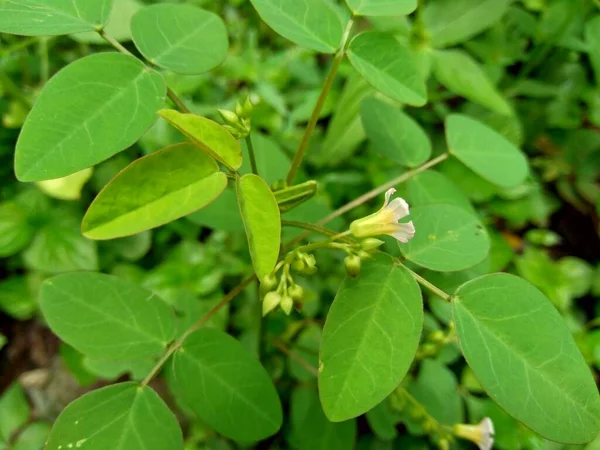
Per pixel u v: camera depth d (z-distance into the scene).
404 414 0.14
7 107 0.19
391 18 0.19
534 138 0.22
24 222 0.17
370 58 0.11
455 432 0.13
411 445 0.15
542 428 0.08
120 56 0.10
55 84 0.09
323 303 0.17
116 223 0.08
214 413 0.11
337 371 0.09
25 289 0.17
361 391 0.08
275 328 0.17
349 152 0.19
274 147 0.15
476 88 0.18
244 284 0.11
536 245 0.21
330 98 0.21
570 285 0.19
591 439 0.08
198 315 0.16
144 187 0.08
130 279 0.18
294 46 0.22
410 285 0.09
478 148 0.14
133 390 0.10
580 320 0.19
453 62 0.19
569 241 0.21
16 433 0.17
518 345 0.09
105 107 0.09
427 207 0.11
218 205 0.14
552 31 0.21
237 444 0.16
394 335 0.09
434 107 0.21
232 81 0.21
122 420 0.09
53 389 0.18
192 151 0.08
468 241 0.10
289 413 0.16
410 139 0.14
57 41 0.20
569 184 0.21
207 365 0.11
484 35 0.21
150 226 0.08
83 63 0.10
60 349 0.17
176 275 0.17
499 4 0.19
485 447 0.13
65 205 0.18
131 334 0.11
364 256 0.09
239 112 0.10
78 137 0.09
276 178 0.15
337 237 0.09
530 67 0.22
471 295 0.09
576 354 0.09
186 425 0.17
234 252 0.18
